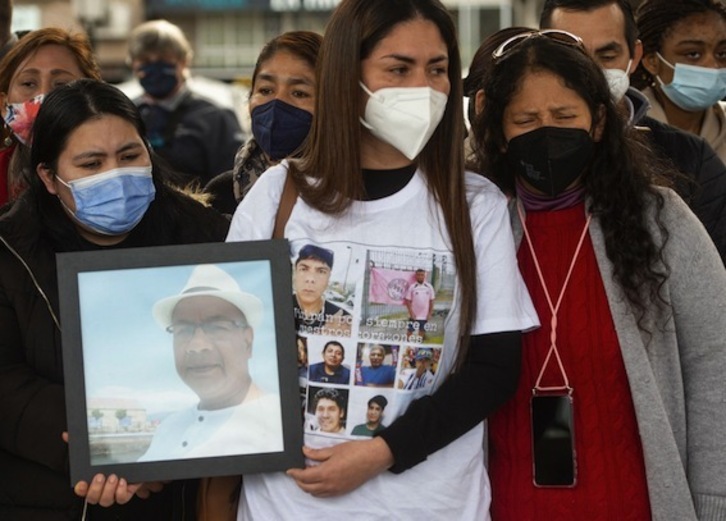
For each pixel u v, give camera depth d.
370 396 3.01
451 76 3.13
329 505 3.01
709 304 3.26
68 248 3.42
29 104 4.21
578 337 3.24
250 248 3.03
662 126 4.21
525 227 3.34
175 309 3.03
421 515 3.02
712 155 4.18
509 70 3.28
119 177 3.31
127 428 3.01
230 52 20.30
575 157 3.21
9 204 3.52
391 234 3.05
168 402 3.01
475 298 3.07
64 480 3.29
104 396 3.01
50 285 3.31
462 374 3.06
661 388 3.24
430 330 3.05
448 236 3.07
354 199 3.06
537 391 3.23
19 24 16.09
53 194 3.41
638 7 4.86
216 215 3.61
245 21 20.28
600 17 4.26
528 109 3.23
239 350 3.02
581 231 3.32
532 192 3.35
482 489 3.13
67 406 3.00
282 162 3.22
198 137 7.08
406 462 2.96
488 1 17.72
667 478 3.17
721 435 3.25
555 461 3.21
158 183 3.52
